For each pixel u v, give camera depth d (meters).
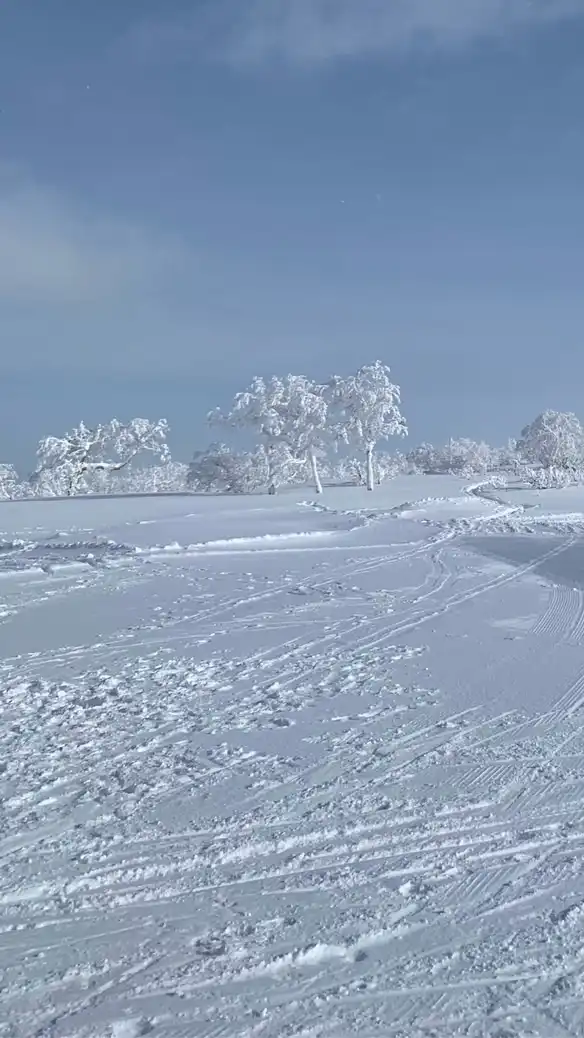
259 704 9.36
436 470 111.19
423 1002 4.00
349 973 4.24
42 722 8.74
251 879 5.25
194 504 47.41
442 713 8.95
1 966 4.32
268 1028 3.82
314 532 30.84
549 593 17.53
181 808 6.40
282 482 63.56
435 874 5.27
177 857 5.55
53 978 4.21
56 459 71.25
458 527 34.06
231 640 12.98
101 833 5.96
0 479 81.88
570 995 4.05
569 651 11.93
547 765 7.27
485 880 5.18
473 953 4.39
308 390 63.78
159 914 4.84
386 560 23.73
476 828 5.96
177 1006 3.99
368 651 12.11
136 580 19.86
